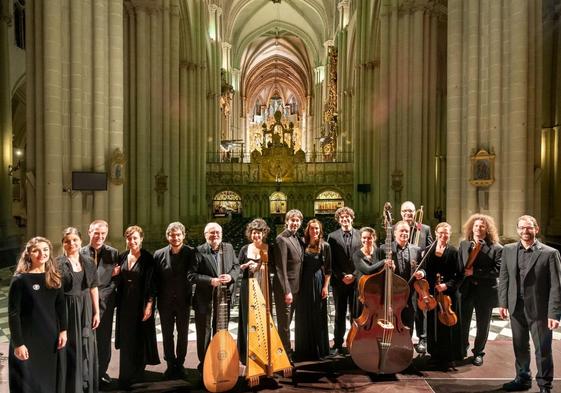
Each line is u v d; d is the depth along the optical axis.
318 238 5.75
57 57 9.95
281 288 5.55
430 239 6.61
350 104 33.09
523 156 9.65
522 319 4.90
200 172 25.58
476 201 10.45
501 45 9.95
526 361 4.91
